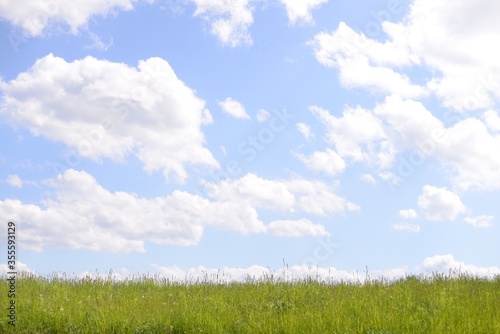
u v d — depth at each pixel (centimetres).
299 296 1289
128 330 1034
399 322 977
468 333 898
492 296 1195
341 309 1104
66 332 1057
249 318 1056
